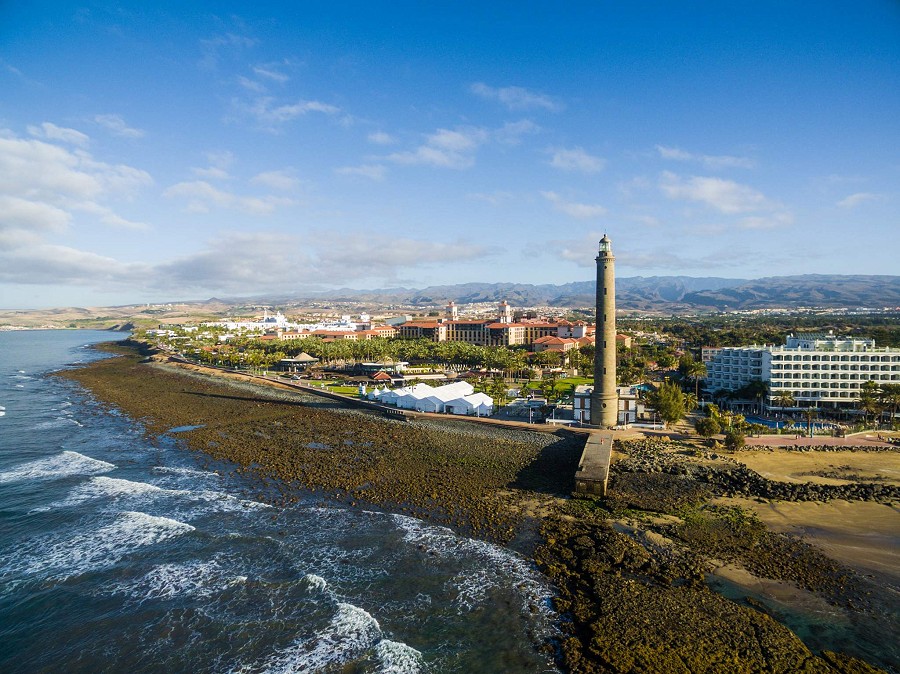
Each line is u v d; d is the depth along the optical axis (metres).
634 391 125.25
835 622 45.09
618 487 77.31
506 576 54.06
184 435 113.50
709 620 45.00
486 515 68.69
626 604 47.38
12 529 66.75
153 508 73.06
